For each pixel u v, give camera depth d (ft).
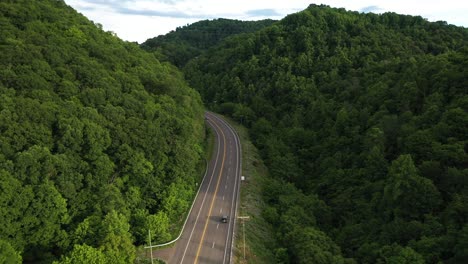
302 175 367.45
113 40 352.69
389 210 248.93
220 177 357.61
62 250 198.80
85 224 200.54
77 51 282.15
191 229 261.65
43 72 240.32
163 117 280.92
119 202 222.48
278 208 305.53
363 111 354.74
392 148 299.17
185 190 282.77
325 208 299.38
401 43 530.68
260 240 261.24
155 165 265.34
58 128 217.97
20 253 176.55
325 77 491.31
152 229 228.84
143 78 313.12
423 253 206.59
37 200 188.96
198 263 221.46
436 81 306.76
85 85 257.34
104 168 225.35
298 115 446.60
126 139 246.47
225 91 600.80
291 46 583.58
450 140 250.98
